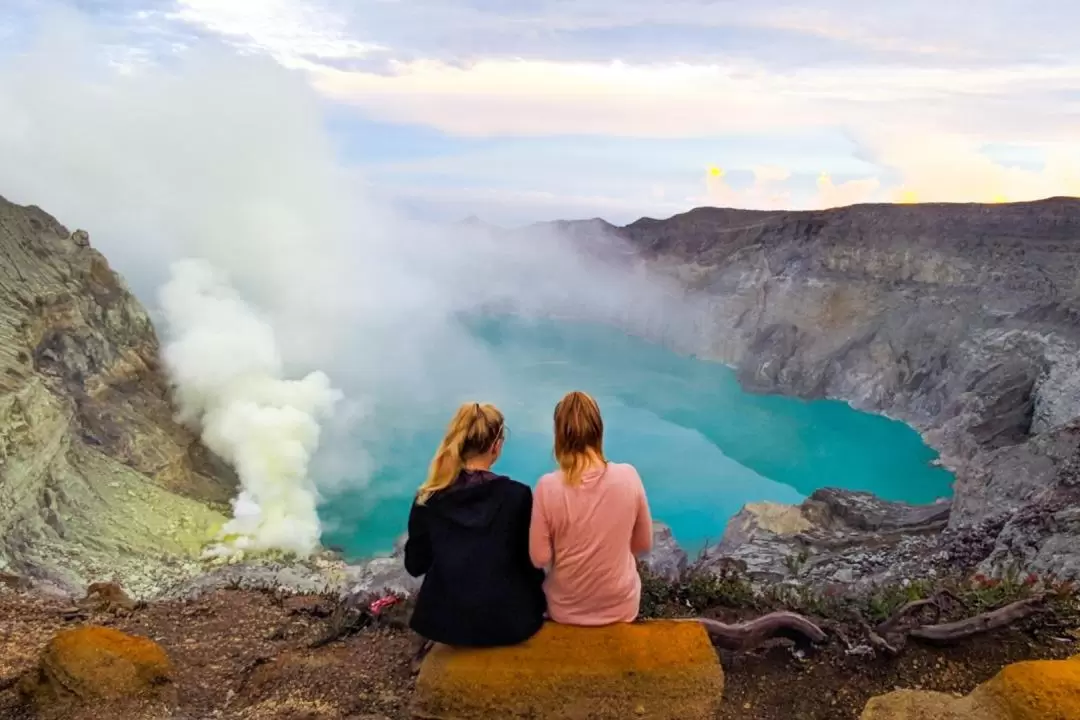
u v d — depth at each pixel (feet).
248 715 19.72
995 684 16.24
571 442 16.63
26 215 133.59
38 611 28.12
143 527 100.83
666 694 16.47
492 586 16.37
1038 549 58.80
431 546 16.85
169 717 18.98
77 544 87.71
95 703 18.79
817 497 109.19
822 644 21.18
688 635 17.25
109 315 136.05
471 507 16.49
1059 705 15.35
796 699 19.48
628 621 17.42
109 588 30.60
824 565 74.13
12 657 22.94
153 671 19.95
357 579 90.68
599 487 16.46
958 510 97.50
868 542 89.30
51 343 117.91
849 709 19.15
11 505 79.71
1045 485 85.87
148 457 118.93
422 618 16.78
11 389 86.38
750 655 20.84
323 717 19.33
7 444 81.56
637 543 17.40
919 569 65.36
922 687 19.77
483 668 16.38
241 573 89.97
